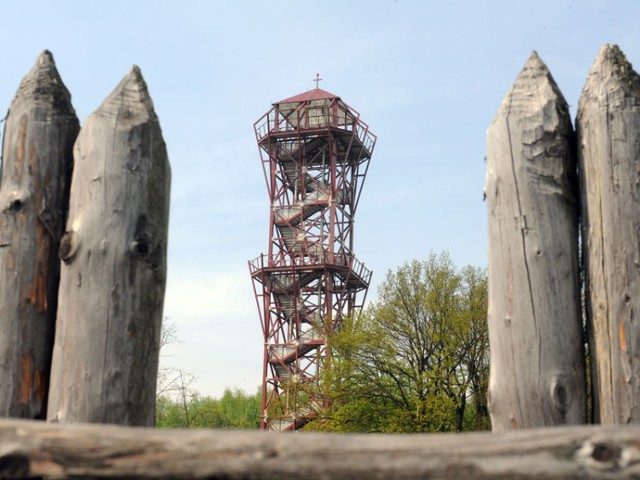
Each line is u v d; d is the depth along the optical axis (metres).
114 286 3.41
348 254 39.91
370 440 2.23
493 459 2.16
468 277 27.16
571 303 3.39
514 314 3.37
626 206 3.29
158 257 3.55
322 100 40.28
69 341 3.39
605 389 3.23
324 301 38.69
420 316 26.38
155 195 3.57
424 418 24.50
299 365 38.25
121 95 3.65
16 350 3.56
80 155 3.59
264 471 2.22
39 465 2.31
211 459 2.25
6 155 3.80
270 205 40.34
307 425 27.98
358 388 25.97
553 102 3.54
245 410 43.19
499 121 3.57
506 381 3.32
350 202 41.03
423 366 25.94
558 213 3.45
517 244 3.42
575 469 2.12
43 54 3.92
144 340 3.44
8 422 2.39
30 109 3.79
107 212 3.47
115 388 3.33
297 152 40.44
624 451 2.11
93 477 2.30
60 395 3.36
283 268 38.53
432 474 2.17
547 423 3.24
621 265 3.25
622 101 3.39
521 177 3.47
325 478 2.20
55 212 3.73
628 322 3.20
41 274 3.65
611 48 3.51
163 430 2.34
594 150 3.41
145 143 3.57
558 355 3.30
